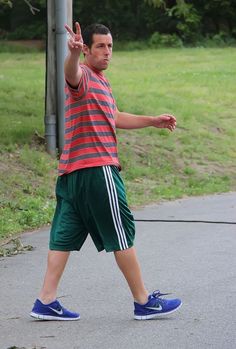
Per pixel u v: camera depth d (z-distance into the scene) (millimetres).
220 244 23172
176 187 34531
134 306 15930
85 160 15055
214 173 37625
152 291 17984
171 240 23875
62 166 15359
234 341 14523
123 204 15273
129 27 99250
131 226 15461
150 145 39375
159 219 27562
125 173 35188
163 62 72750
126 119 16047
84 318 16016
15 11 103188
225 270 20000
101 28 15227
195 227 25953
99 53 15219
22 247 23172
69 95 15164
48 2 34344
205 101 51312
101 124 15164
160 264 20734
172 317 15984
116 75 61344
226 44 93000
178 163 38031
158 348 14156
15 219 26812
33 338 14750
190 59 75250
